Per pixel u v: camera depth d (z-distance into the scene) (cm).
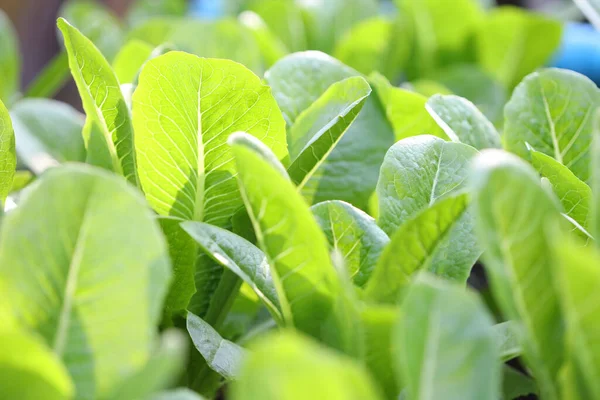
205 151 97
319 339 87
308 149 97
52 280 81
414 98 107
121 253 81
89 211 81
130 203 81
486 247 78
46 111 129
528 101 104
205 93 95
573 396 80
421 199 96
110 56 151
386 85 108
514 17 155
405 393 85
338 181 106
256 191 83
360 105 97
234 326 104
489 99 145
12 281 80
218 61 94
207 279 100
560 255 77
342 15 170
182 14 192
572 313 78
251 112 96
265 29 138
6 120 98
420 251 87
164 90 95
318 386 72
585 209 97
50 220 81
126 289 81
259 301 105
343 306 84
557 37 156
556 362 82
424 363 77
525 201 79
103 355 80
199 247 98
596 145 81
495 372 77
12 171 100
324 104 101
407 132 109
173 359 76
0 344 75
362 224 94
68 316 81
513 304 80
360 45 153
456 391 77
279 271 86
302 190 106
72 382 80
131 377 77
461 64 162
